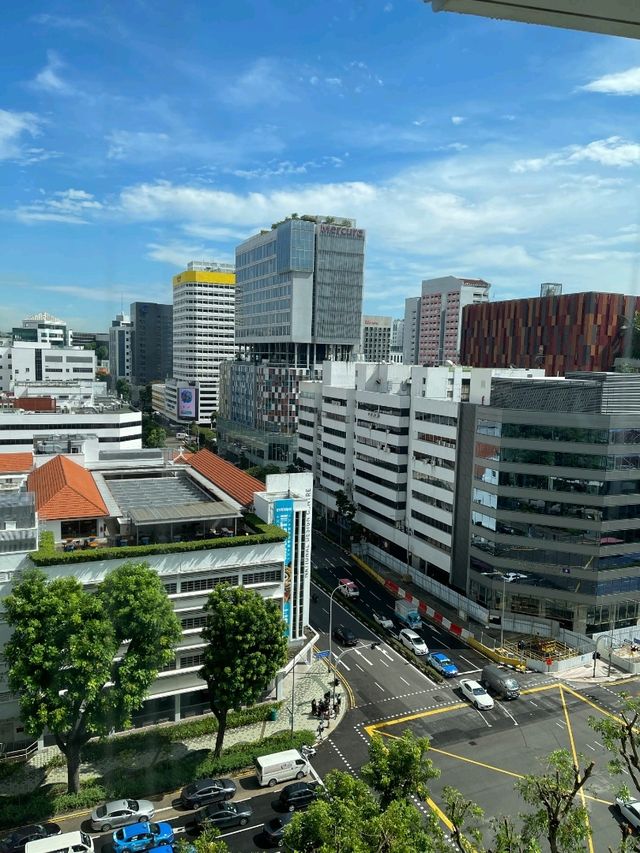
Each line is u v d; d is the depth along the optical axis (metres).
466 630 72.69
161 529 57.88
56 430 120.88
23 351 199.12
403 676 63.47
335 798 29.25
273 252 168.50
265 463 153.88
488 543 75.44
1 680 45.78
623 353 124.00
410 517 93.25
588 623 71.00
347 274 163.75
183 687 52.31
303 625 60.81
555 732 53.88
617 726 27.92
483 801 44.41
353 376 124.06
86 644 39.25
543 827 27.83
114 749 49.16
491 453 74.50
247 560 54.69
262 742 50.34
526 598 73.44
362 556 100.31
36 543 47.97
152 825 39.72
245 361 180.88
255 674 46.06
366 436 104.06
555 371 149.12
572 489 70.25
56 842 37.22
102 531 57.53
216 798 44.06
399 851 24.81
